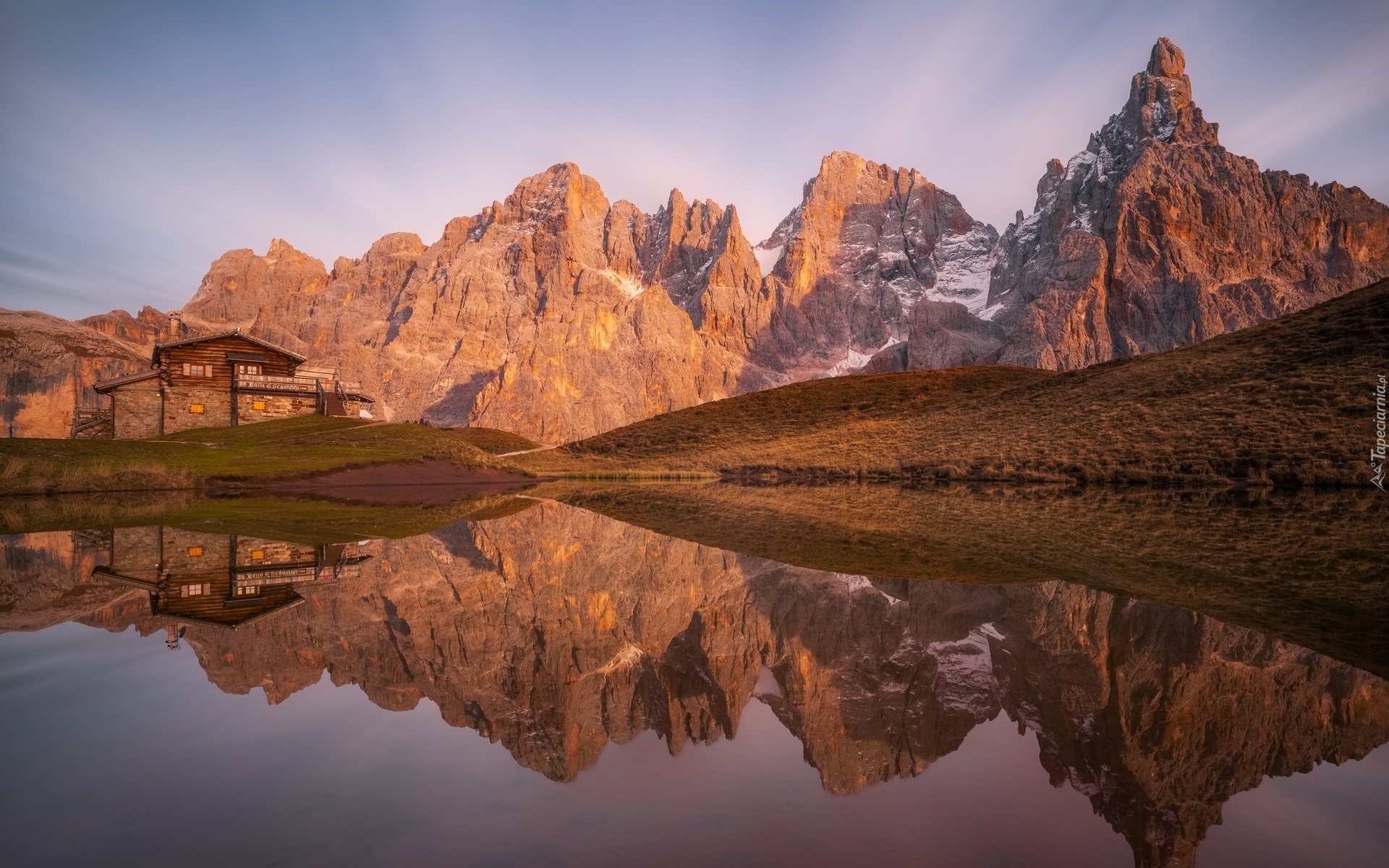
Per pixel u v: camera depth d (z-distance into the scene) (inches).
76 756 174.1
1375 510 866.1
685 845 130.2
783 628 344.8
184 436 2041.1
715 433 3368.6
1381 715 209.2
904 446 2352.4
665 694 245.1
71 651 279.1
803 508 1111.0
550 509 1126.4
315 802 150.1
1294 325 2037.4
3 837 129.5
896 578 465.4
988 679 255.9
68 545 624.7
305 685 242.7
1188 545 593.3
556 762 178.5
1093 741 193.3
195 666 261.3
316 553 581.3
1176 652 279.7
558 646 311.4
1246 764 175.8
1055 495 1229.1
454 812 146.4
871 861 123.4
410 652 290.8
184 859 121.8
